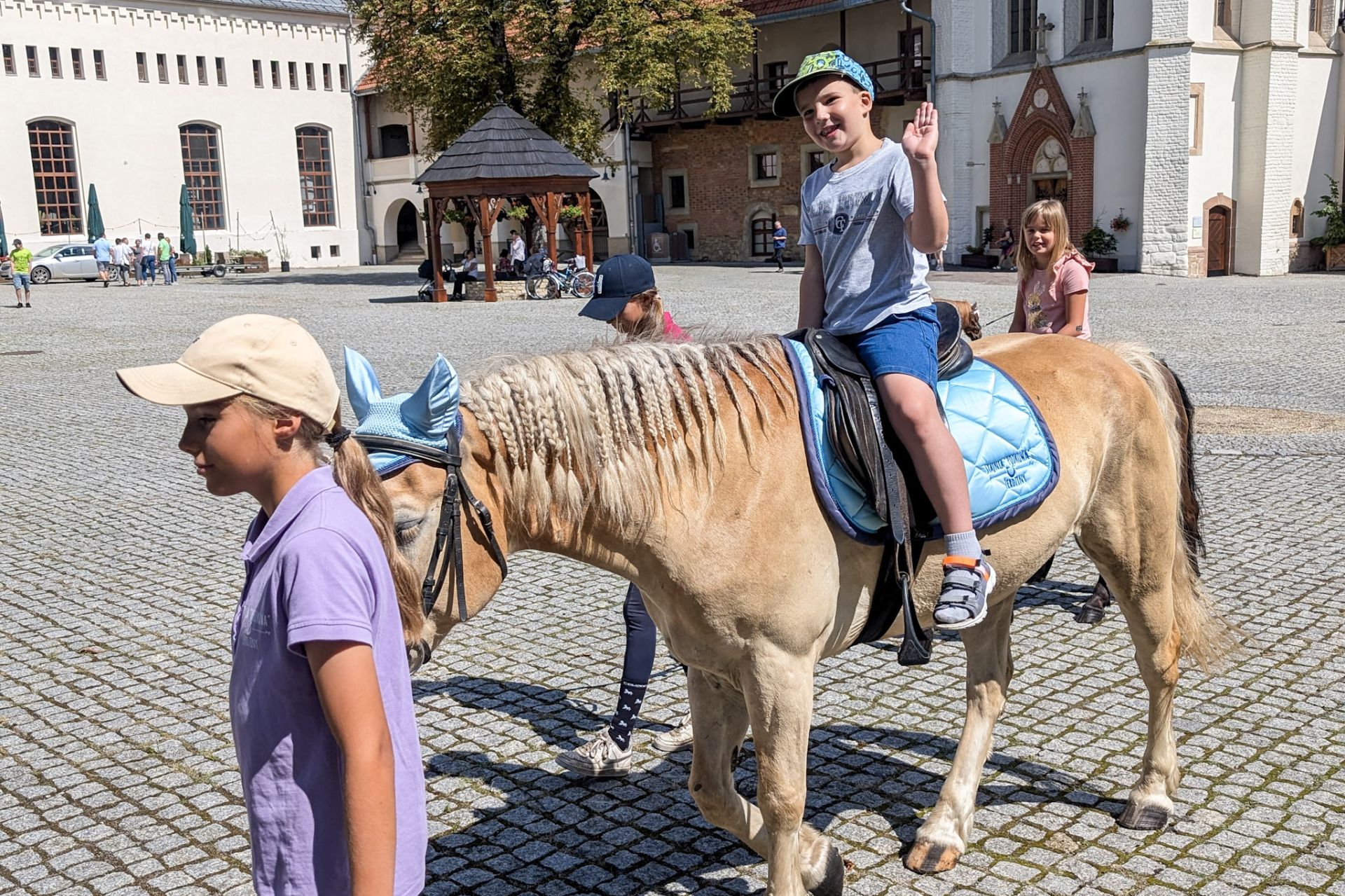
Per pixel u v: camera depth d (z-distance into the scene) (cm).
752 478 293
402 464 245
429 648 255
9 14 4394
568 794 439
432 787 446
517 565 756
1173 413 403
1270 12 3269
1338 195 3556
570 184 2889
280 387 195
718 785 325
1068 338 402
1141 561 380
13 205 4475
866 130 319
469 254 3036
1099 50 3394
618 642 608
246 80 4994
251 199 5066
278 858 204
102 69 4641
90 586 713
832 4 3894
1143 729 478
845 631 318
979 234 3828
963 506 305
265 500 207
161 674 570
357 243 5366
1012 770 443
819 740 477
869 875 373
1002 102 3694
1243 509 810
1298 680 520
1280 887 358
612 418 280
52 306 2942
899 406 304
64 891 377
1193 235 3306
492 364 280
